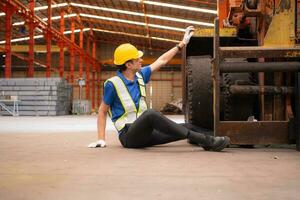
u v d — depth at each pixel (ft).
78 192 6.08
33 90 66.64
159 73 121.29
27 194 5.94
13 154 11.03
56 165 8.90
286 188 6.34
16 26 86.12
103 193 6.01
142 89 13.24
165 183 6.80
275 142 11.90
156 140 12.66
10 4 60.13
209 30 15.16
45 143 14.70
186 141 15.31
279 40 12.50
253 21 16.05
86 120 43.42
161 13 76.95
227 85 12.90
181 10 72.49
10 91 66.33
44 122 37.45
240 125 11.98
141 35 101.09
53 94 66.85
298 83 11.57
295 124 11.76
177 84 120.78
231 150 12.00
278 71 11.69
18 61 119.34
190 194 5.93
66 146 13.46
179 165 8.88
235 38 15.94
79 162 9.39
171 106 106.22
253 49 11.80
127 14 82.43
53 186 6.54
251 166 8.71
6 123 34.81
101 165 8.91
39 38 103.24
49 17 74.84
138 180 7.07
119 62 12.96
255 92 12.09
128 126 12.74
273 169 8.28
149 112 11.85
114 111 13.08
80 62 100.83
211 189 6.29
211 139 11.66
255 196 5.78
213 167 8.57
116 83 12.93
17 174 7.71
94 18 92.73
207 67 14.02
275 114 12.90
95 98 119.34
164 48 117.29
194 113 13.88
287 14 12.26
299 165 8.85
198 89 13.83
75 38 114.32
